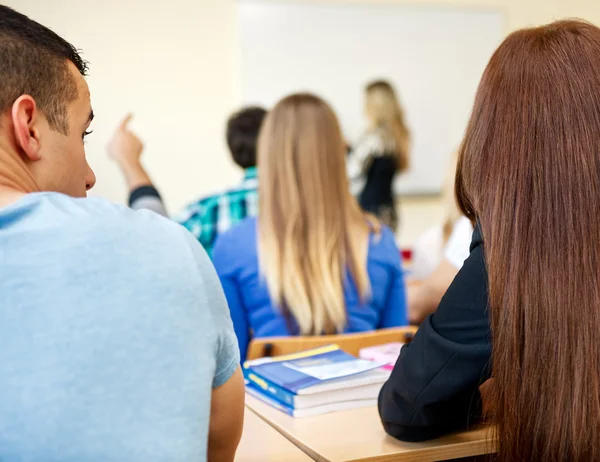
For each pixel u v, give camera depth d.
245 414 1.28
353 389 1.29
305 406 1.25
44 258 0.72
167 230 0.79
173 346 0.73
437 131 4.68
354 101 4.52
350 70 4.51
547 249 0.93
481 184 0.99
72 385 0.69
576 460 0.94
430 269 2.96
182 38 4.19
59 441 0.68
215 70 4.27
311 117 1.84
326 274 1.75
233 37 4.29
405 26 4.57
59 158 0.84
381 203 4.48
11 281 0.71
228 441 0.89
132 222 0.77
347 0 4.46
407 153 4.57
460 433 1.13
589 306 0.92
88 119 0.89
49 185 0.84
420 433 1.07
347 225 1.82
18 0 3.91
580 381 0.92
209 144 4.28
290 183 1.79
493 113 1.00
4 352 0.69
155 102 4.17
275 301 1.76
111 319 0.71
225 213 2.25
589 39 0.97
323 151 1.82
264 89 4.36
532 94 0.96
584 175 0.93
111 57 4.09
